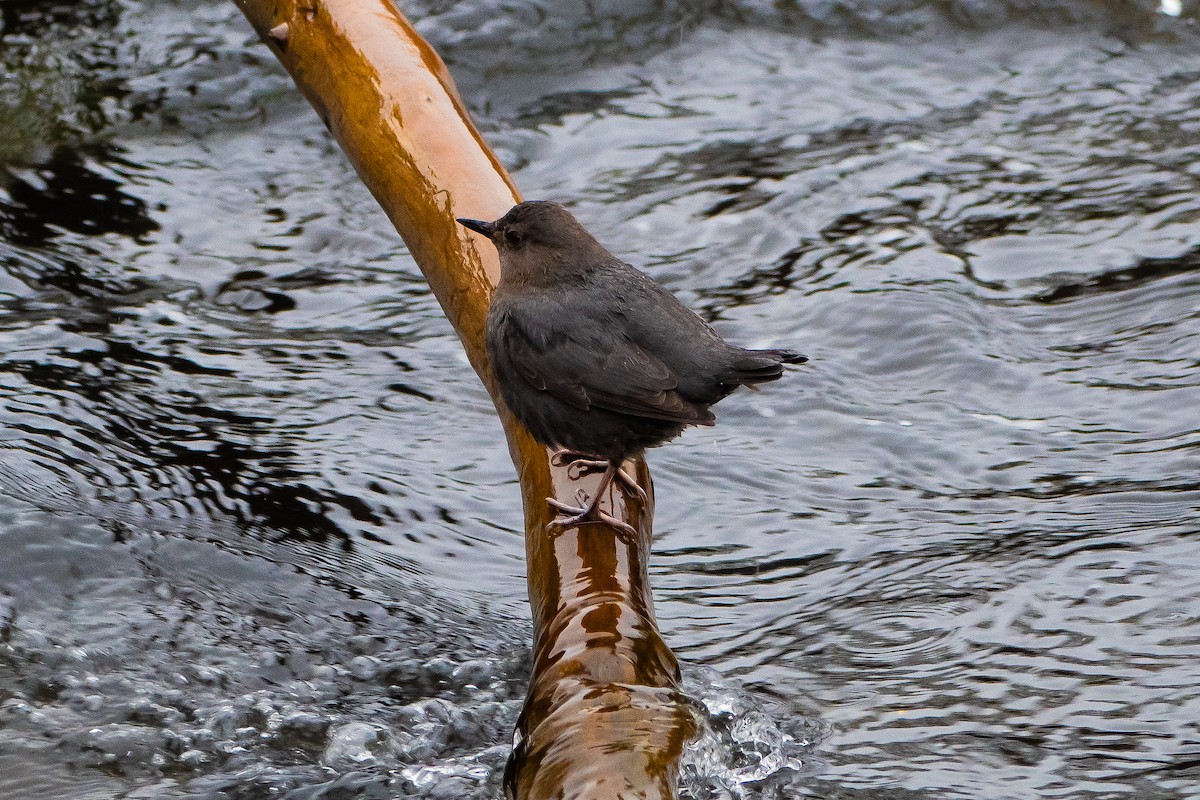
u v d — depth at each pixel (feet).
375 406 40.91
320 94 33.83
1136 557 32.71
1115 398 39.81
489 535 35.81
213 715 29.04
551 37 59.11
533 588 27.12
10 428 37.52
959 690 28.78
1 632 30.96
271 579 33.50
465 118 32.40
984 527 34.83
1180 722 27.22
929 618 31.30
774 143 54.24
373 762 27.84
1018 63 58.65
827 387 41.24
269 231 50.11
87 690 29.55
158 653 30.86
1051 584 32.01
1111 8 60.29
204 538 34.63
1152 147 52.39
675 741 23.22
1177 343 41.86
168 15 59.36
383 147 31.96
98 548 33.63
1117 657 29.37
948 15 61.05
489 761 28.02
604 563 26.61
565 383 27.66
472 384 42.19
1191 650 29.35
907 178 51.39
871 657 30.17
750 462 38.42
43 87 55.83
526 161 53.93
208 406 40.22
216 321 44.88
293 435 39.24
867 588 32.78
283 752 28.22
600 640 24.90
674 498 37.09
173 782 27.22
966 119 55.21
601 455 28.25
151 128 54.90
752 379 26.94
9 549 33.06
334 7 33.63
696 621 32.07
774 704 28.78
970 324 43.37
